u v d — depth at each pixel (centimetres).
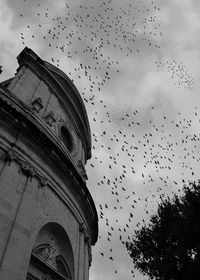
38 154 2469
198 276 2047
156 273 2273
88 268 2817
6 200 2031
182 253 2170
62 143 2980
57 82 3288
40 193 2336
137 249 2508
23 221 2055
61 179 2647
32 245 2077
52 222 2398
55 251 2452
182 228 2208
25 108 2667
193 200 2267
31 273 2094
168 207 2505
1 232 1897
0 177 2091
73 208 2733
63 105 3303
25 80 2981
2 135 2277
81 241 2730
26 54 3148
